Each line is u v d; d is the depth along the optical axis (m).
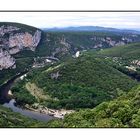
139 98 83.88
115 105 82.12
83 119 85.31
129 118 74.19
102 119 76.12
